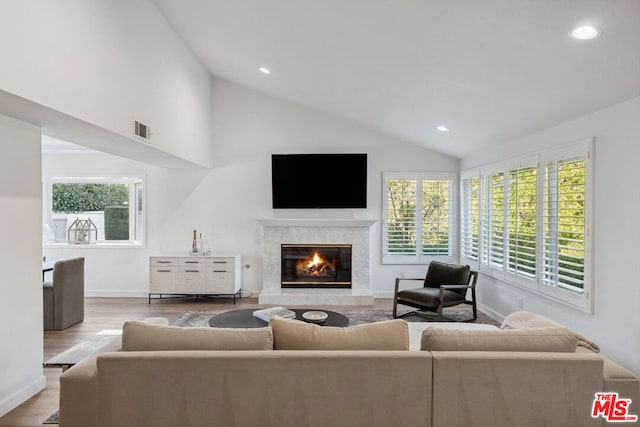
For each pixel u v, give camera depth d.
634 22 2.18
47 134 3.42
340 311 5.75
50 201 6.83
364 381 2.02
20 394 3.01
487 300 5.65
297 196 6.48
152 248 6.66
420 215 6.66
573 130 3.70
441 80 3.78
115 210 6.90
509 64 3.07
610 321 3.25
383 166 6.65
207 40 4.81
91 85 2.97
